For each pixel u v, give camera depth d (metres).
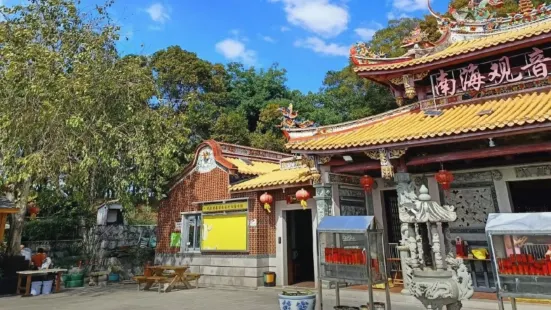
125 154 15.95
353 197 12.23
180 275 13.86
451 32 13.46
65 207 21.25
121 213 22.12
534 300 8.95
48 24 15.55
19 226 15.25
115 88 15.12
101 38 15.77
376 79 12.81
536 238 8.58
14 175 13.08
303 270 15.12
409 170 11.80
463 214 11.04
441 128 9.22
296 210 14.34
